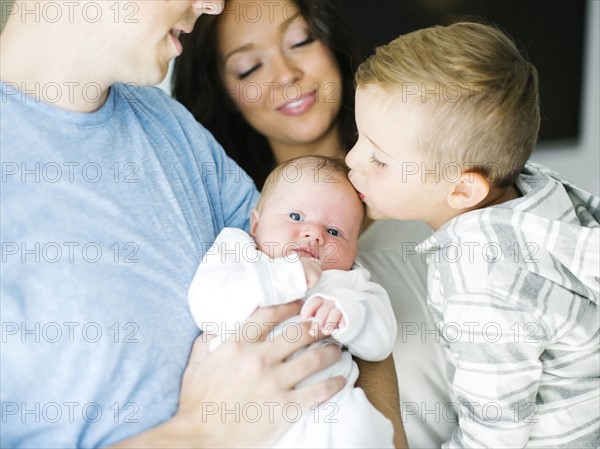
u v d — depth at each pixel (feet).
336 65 5.60
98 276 3.27
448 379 4.51
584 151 10.13
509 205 3.88
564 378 3.87
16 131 3.22
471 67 3.73
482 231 3.81
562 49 9.59
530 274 3.72
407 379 4.48
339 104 5.73
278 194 4.18
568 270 3.83
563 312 3.72
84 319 3.18
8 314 3.05
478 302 3.69
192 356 3.57
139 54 3.48
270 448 3.39
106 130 3.52
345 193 4.16
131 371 3.32
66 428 3.18
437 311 4.20
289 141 5.81
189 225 3.80
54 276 3.16
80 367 3.18
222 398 3.36
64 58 3.33
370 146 3.97
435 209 4.12
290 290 3.57
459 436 3.97
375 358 3.89
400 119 3.80
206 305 3.55
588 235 3.67
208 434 3.31
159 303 3.47
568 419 3.87
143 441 3.25
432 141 3.79
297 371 3.45
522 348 3.65
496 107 3.74
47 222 3.20
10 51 3.37
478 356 3.70
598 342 3.89
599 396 3.91
